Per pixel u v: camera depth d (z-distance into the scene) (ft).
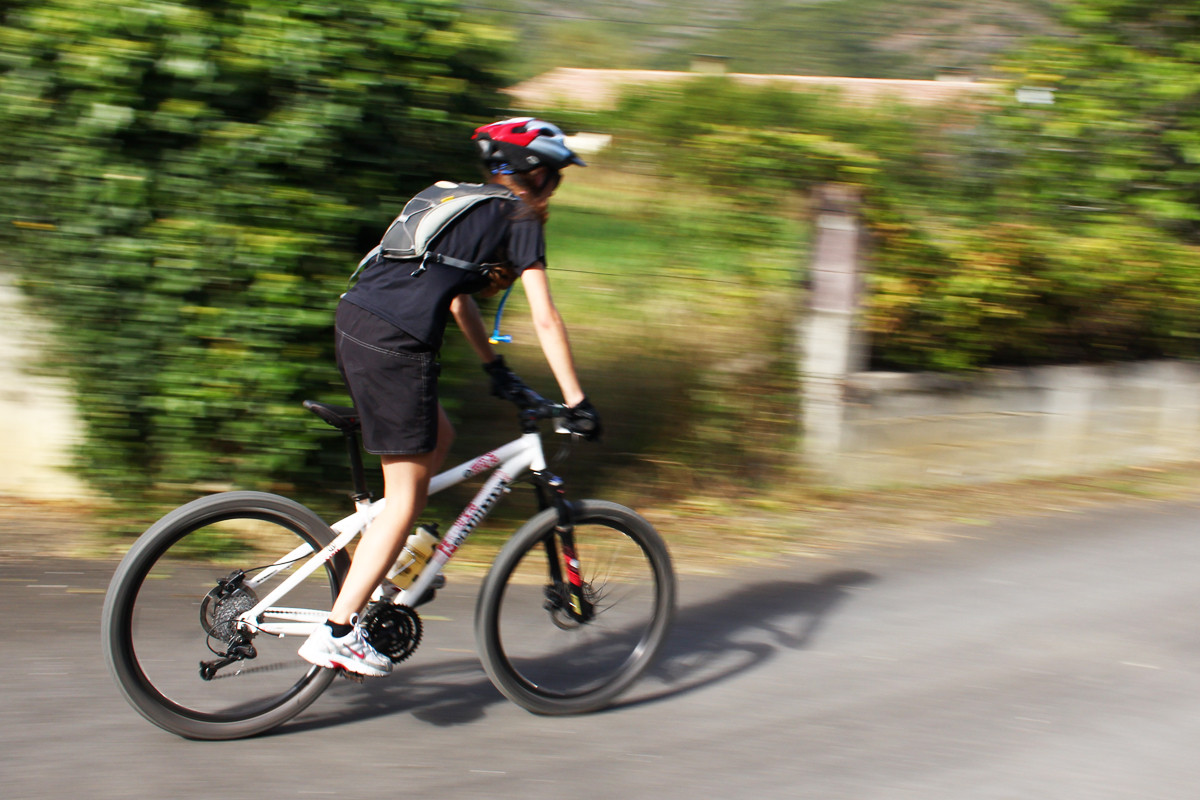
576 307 17.94
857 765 9.83
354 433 10.02
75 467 14.40
